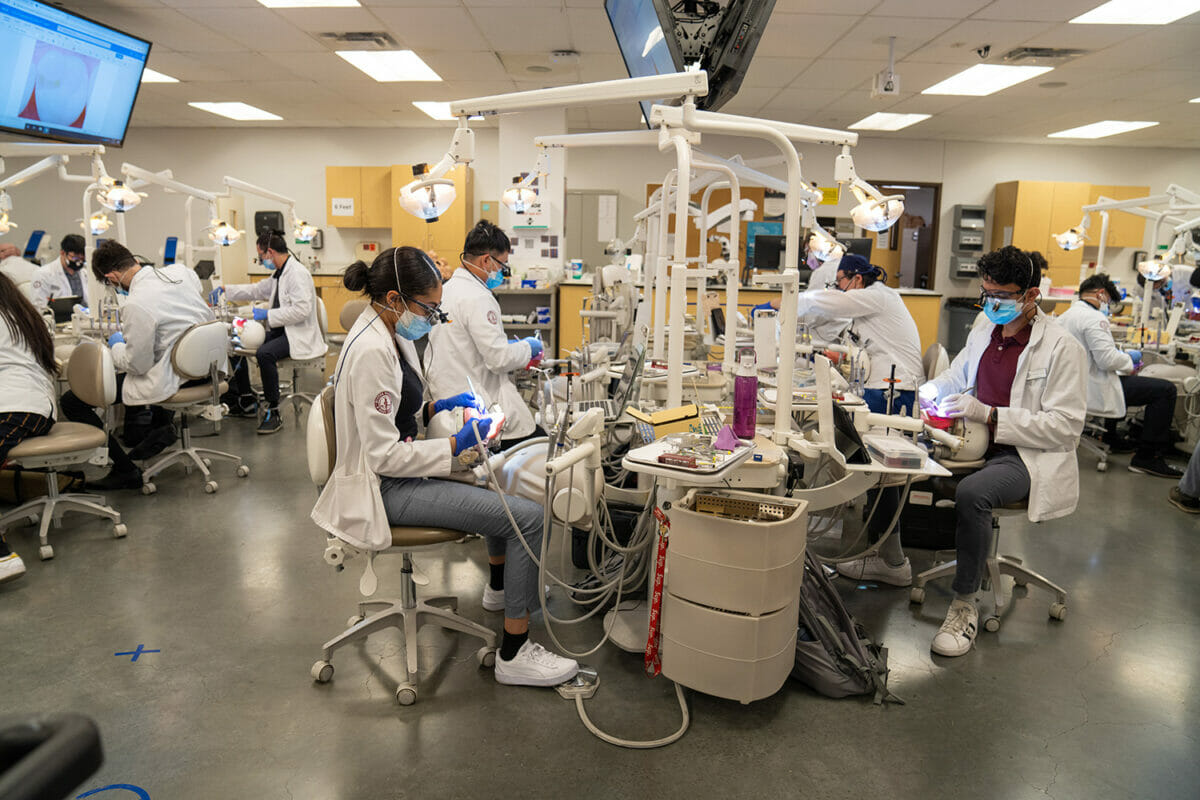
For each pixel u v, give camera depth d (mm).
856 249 5863
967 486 2250
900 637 2344
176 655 2148
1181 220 5695
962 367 2707
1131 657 2234
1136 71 5559
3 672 2041
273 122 8281
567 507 1927
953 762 1741
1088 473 4277
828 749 1781
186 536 3053
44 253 7113
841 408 2068
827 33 4781
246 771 1670
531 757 1735
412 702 1930
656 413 2025
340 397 1808
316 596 2537
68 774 393
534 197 3072
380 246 8609
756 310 2273
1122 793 1643
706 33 2611
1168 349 4898
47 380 2848
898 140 8586
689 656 1854
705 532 1774
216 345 3623
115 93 4133
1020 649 2277
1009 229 8422
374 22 4730
